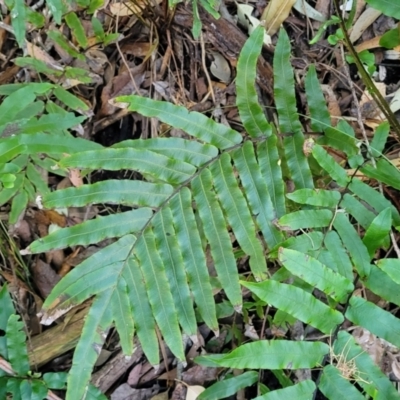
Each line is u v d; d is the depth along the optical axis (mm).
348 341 564
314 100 697
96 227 609
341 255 619
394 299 596
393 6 616
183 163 636
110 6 849
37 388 661
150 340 601
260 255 619
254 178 642
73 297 595
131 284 605
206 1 667
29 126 699
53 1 676
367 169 666
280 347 550
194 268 612
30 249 597
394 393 549
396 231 724
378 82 804
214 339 766
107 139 846
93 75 838
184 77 841
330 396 547
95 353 593
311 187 661
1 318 678
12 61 833
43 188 734
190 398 734
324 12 822
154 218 619
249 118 662
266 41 814
